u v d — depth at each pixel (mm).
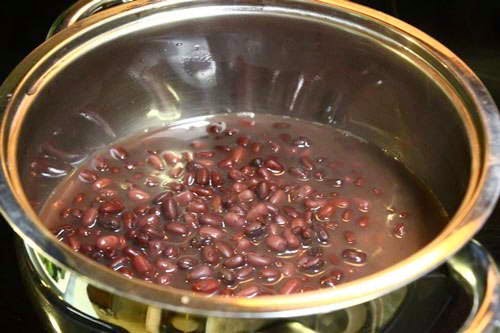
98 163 586
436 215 555
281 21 583
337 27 573
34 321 505
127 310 399
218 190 564
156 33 575
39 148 536
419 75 546
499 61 717
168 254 507
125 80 588
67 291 413
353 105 609
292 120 635
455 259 424
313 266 503
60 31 551
